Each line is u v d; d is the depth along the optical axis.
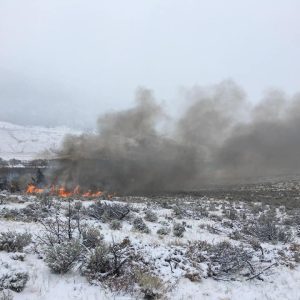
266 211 23.70
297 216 20.61
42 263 7.23
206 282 7.86
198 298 6.71
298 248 12.52
